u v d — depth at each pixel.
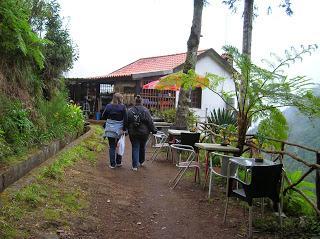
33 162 6.59
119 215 5.62
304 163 5.64
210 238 4.97
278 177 5.07
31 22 10.31
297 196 6.17
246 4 9.24
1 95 7.12
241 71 6.95
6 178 5.29
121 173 8.52
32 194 5.26
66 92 13.40
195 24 12.02
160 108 19.20
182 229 5.28
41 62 8.64
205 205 6.38
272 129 7.43
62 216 4.98
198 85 9.48
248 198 4.99
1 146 5.91
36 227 4.45
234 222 5.57
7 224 4.25
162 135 11.02
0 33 7.52
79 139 11.41
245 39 9.18
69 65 12.47
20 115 7.21
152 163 10.08
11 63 8.20
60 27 12.20
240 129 7.34
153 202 6.48
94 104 22.20
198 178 8.16
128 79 19.12
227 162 6.71
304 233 5.09
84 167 8.28
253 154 7.29
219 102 21.05
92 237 4.64
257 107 7.17
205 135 10.27
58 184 6.30
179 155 8.54
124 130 8.94
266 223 5.43
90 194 6.29
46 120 9.06
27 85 8.88
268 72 6.79
